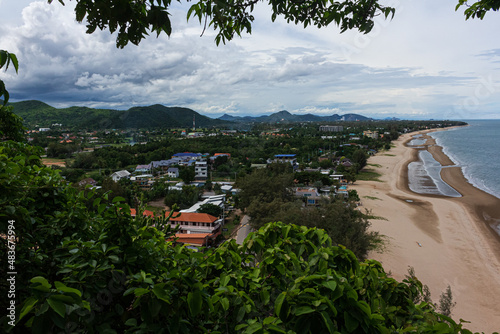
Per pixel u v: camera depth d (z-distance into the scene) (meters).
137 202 4.79
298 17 4.34
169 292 2.46
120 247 3.08
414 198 47.12
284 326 2.54
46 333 1.89
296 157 84.50
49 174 3.81
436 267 24.56
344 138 123.62
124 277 2.87
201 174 63.56
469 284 22.06
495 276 23.08
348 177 58.72
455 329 2.82
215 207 34.22
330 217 25.08
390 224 34.53
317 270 3.00
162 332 2.37
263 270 3.29
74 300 1.92
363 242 24.66
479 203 43.72
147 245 3.31
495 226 34.66
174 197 41.19
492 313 18.67
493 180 59.59
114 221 3.09
